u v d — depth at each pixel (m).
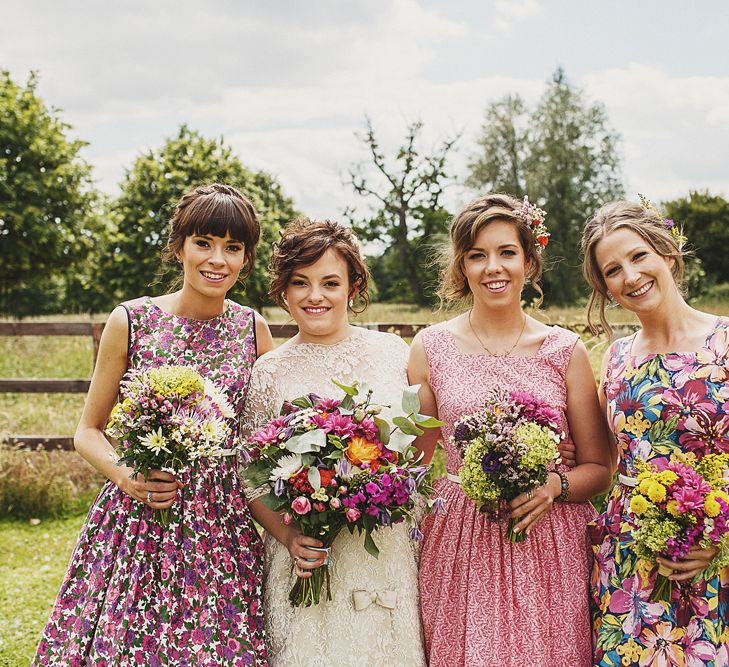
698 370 2.29
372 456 2.22
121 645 2.32
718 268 24.19
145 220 20.14
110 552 2.42
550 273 26.28
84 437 2.57
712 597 2.22
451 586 2.49
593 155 31.38
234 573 2.49
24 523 5.86
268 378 2.61
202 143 21.61
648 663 2.25
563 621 2.40
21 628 4.01
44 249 24.17
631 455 2.39
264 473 2.28
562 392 2.57
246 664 2.39
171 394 2.21
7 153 24.12
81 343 14.05
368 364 2.66
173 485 2.31
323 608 2.42
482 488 2.21
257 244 2.70
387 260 28.47
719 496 2.02
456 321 2.75
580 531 2.51
